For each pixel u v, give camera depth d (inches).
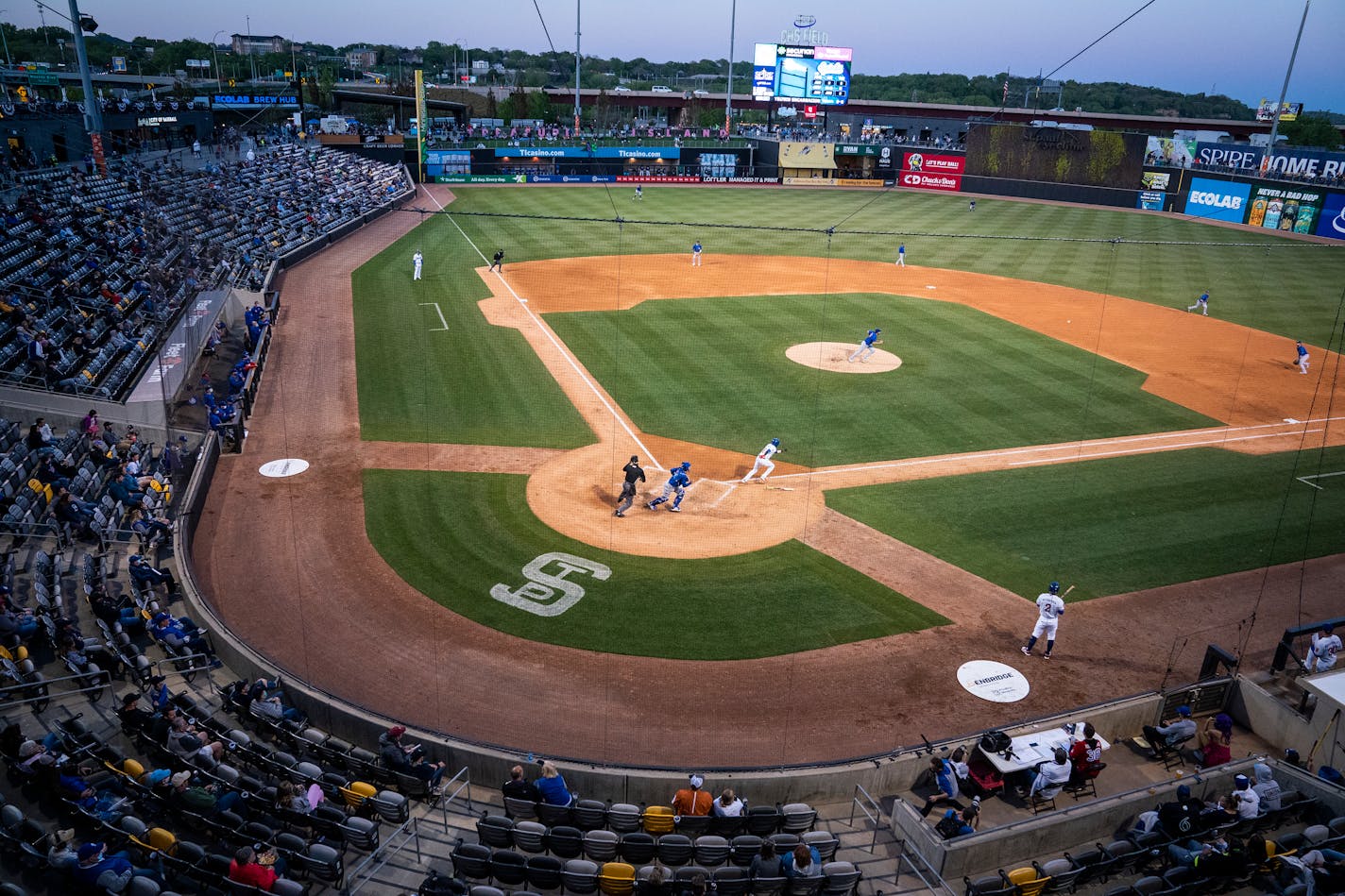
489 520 959.6
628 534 940.6
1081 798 610.9
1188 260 2482.8
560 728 657.0
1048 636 756.0
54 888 473.1
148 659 695.1
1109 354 1605.6
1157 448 1204.5
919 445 1187.9
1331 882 501.0
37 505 877.8
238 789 552.1
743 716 679.1
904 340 1642.5
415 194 3142.2
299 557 876.0
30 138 2257.6
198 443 1117.7
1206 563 924.6
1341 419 1333.7
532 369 1430.9
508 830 520.4
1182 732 649.0
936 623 807.1
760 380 1406.3
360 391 1318.9
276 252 2005.4
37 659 680.4
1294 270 2379.4
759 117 5413.4
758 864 490.9
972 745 626.8
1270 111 5036.9
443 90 5329.7
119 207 1895.9
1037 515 1010.1
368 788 545.0
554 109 4970.5
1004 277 2236.7
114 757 581.3
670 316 1755.7
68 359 1204.5
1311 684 643.5
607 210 3011.8
